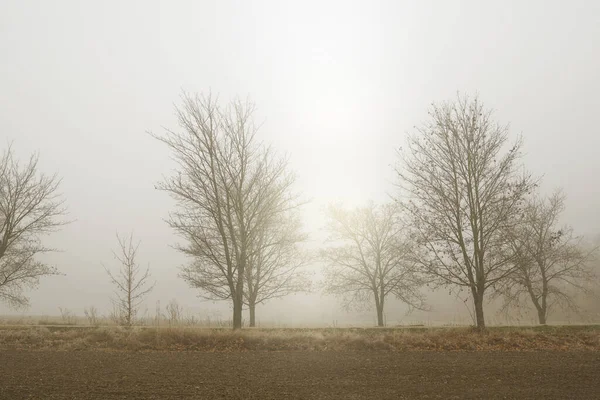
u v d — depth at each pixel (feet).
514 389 34.96
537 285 96.53
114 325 82.02
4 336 66.49
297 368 45.21
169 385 36.68
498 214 69.92
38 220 95.45
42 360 50.11
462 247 71.51
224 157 78.07
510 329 71.10
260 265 92.43
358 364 47.47
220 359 51.31
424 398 32.32
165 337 63.16
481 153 72.28
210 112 78.18
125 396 32.71
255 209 77.82
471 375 40.81
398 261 89.81
